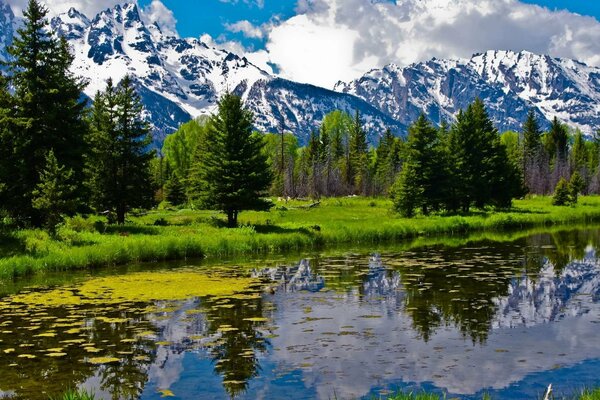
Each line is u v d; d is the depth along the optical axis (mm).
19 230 31578
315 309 15539
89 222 37094
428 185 56438
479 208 63500
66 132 35875
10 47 35500
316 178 97812
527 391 9266
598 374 10055
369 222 45938
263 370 10438
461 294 17547
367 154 116312
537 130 119250
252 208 42656
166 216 52438
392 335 12766
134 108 42531
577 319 14188
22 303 16609
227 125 42281
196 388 9562
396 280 20375
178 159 108250
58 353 11547
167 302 16609
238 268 24297
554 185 108500
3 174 32906
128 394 9336
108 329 13406
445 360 10914
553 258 26594
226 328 13469
